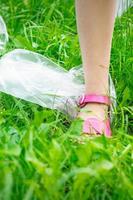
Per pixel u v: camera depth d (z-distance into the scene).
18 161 0.93
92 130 1.17
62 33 1.54
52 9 1.63
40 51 1.44
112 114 1.23
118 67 1.37
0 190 0.86
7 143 1.00
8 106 1.25
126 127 1.17
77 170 0.89
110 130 1.20
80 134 1.10
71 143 1.06
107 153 0.97
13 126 1.13
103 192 0.92
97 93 1.21
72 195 0.89
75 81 1.32
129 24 1.49
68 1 1.73
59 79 1.31
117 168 0.95
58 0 1.72
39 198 0.88
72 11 1.67
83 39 1.19
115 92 1.28
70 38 1.47
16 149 0.93
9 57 1.35
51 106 1.24
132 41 1.42
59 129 1.12
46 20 1.59
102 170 0.90
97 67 1.20
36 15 1.68
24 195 0.88
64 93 1.27
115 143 1.07
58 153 0.93
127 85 1.32
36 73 1.31
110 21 1.17
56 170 0.89
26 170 0.94
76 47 1.42
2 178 0.86
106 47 1.19
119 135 1.10
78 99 1.26
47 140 1.03
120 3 1.56
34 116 1.19
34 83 1.28
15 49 1.37
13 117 1.20
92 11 1.16
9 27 1.62
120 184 0.92
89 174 0.88
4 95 1.27
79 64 1.39
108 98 1.22
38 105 1.26
